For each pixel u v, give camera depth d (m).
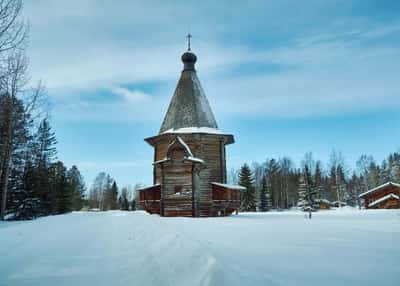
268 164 97.31
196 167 29.45
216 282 5.31
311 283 5.48
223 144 34.16
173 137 32.66
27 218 34.56
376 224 17.69
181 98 34.97
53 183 44.00
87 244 10.86
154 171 34.16
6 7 17.38
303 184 72.00
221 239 10.69
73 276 6.79
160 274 6.42
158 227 13.66
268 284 5.37
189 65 36.69
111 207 109.94
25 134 34.06
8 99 28.12
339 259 7.37
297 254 7.96
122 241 11.28
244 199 68.81
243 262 7.00
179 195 28.97
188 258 7.25
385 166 102.94
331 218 25.11
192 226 15.77
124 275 6.66
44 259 8.51
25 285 6.28
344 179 87.62
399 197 54.22
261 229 14.33
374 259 7.37
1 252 9.62
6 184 28.62
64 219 24.14
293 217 27.47
